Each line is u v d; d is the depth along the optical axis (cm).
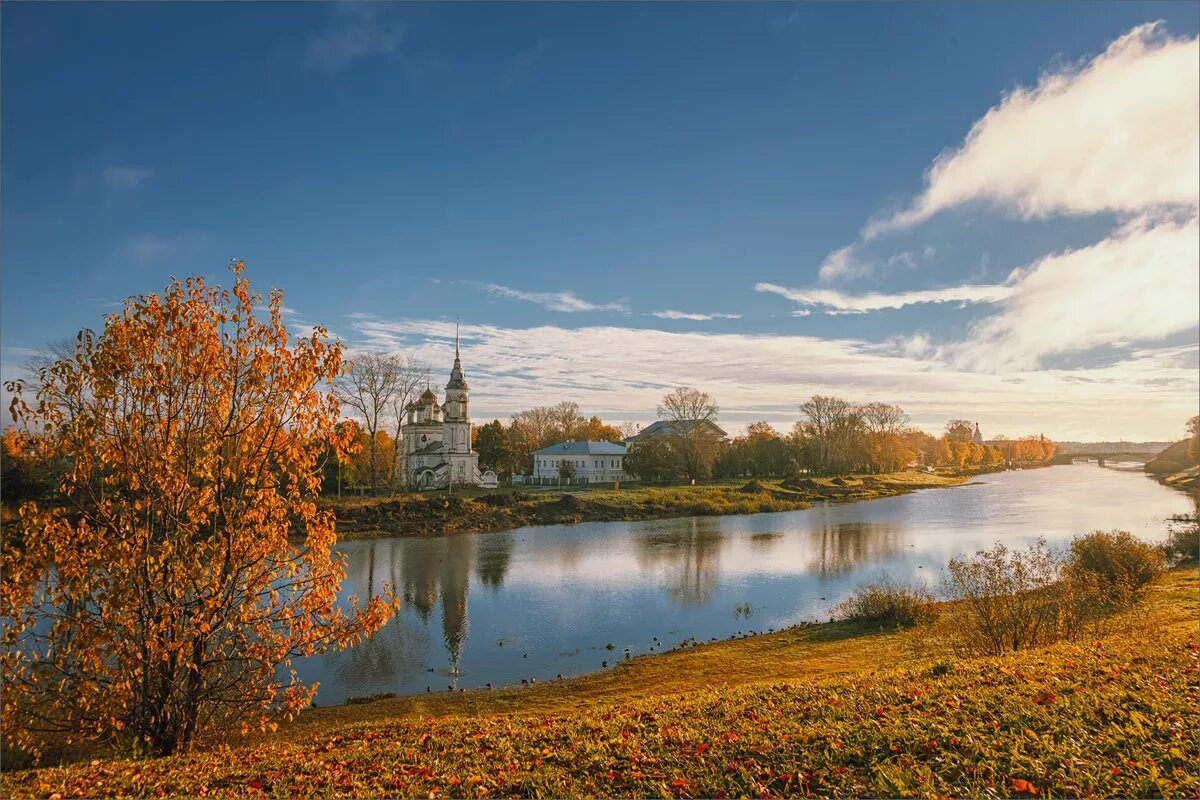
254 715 1497
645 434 14988
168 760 1200
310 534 1388
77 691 1221
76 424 1200
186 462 1297
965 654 1936
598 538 6178
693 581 4203
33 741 1411
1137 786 830
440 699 2222
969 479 15462
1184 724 1003
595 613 3453
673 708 1332
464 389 10219
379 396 7531
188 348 1295
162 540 1288
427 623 3275
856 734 1048
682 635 3048
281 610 1371
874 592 3030
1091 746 952
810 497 10031
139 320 1253
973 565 2000
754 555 5138
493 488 9825
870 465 14238
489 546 5716
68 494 1262
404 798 953
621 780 970
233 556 1320
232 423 1354
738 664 2450
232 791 1012
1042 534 6000
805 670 2217
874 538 5966
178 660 1280
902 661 2127
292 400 1374
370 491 8156
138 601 1234
